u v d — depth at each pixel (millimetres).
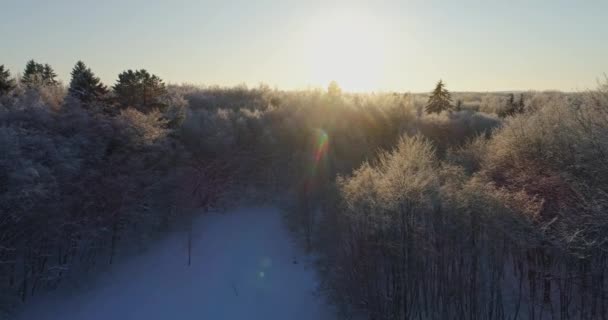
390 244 24844
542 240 22391
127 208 35500
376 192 26812
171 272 35625
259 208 48781
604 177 21984
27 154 29562
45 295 31141
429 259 25984
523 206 23344
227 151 49031
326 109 65188
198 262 37250
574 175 24781
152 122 40656
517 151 29984
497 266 24688
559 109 29812
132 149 38125
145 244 38062
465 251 25047
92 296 31953
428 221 25312
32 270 30656
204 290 33531
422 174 26453
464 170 31297
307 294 32562
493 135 39281
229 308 31469
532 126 30531
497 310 23641
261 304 31844
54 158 31031
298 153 52906
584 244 20625
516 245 24062
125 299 31953
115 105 43469
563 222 21938
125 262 36156
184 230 41500
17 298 29156
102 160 35844
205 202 46750
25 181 27172
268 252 39438
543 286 25562
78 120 37000
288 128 56500
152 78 47031
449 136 60281
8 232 28234
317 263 35250
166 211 40500
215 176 48031
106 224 35281
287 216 43781
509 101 82812
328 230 34656
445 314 24703
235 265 37031
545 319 23734
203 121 51969
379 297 25266
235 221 45469
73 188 32469
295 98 76250
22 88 45750
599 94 25625
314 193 41094
